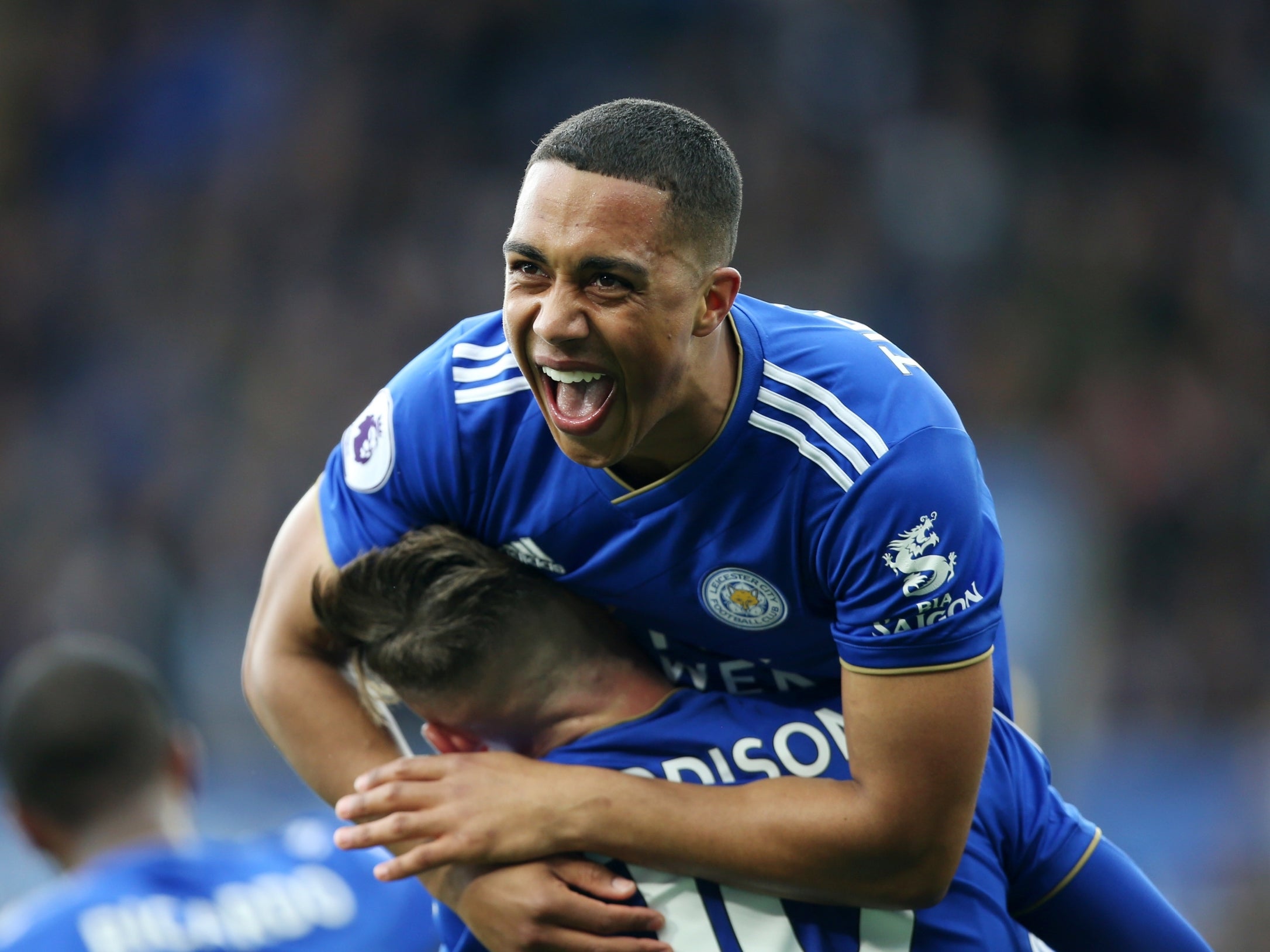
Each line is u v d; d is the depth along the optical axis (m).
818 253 42.88
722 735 8.16
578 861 7.91
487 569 8.10
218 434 39.72
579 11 46.00
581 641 8.37
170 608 34.41
